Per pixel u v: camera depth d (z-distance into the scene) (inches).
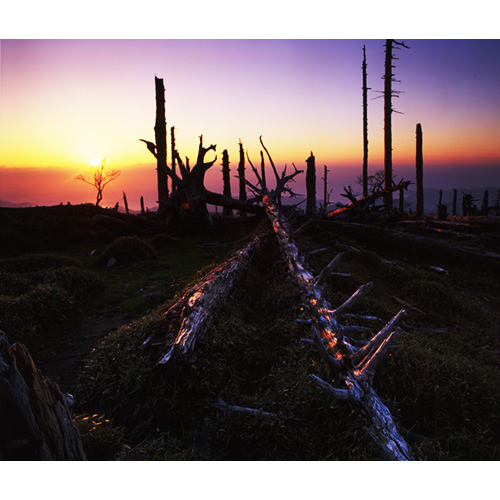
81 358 200.5
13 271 336.5
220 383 157.2
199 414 143.3
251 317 251.1
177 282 338.3
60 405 84.4
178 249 494.0
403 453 102.4
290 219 616.1
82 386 158.4
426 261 443.2
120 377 154.5
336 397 113.3
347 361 132.6
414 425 121.8
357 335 191.8
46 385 80.8
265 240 472.7
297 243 376.5
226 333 193.3
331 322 162.2
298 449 118.4
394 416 122.2
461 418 130.6
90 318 259.0
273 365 180.9
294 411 132.7
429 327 259.3
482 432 119.9
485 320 277.0
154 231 607.2
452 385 139.9
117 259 411.2
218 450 125.4
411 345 168.6
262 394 155.0
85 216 624.7
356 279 323.3
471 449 113.9
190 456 112.2
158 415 139.3
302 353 174.7
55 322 240.7
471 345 229.1
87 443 109.4
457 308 288.2
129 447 114.3
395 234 530.3
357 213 713.0
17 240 459.2
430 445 112.1
